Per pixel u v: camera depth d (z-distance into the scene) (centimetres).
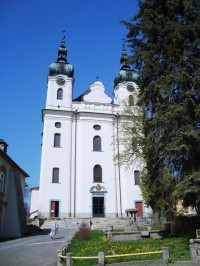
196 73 1565
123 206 4441
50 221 3769
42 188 4238
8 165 3158
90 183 4425
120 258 1236
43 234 2916
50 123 4572
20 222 2964
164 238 1827
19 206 3077
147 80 1850
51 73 4938
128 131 3042
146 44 1830
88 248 1619
